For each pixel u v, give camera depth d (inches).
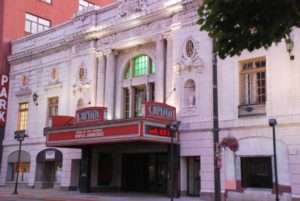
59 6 1723.7
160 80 1047.0
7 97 1504.7
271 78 848.9
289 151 802.2
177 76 1009.5
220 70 933.8
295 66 819.4
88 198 923.4
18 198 1000.9
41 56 1403.8
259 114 855.7
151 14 1079.0
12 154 1434.5
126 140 908.6
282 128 819.4
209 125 927.7
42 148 1323.8
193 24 994.1
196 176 979.3
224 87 921.5
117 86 1177.4
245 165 869.8
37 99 1385.3
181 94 995.9
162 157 1130.0
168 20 1054.4
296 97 810.2
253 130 860.6
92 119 1005.2
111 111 1151.6
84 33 1234.0
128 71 1178.6
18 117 1454.2
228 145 864.3
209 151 920.3
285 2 286.4
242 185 863.7
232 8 302.2
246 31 309.7
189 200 876.0
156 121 917.8
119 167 1204.5
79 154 1195.3
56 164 1305.4
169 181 957.8
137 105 1147.3
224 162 893.8
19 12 1583.4
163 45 1062.4
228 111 907.4
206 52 964.0
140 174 1171.3
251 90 892.6
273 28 301.3
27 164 1378.0
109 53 1182.3
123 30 1155.9
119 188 1194.6
